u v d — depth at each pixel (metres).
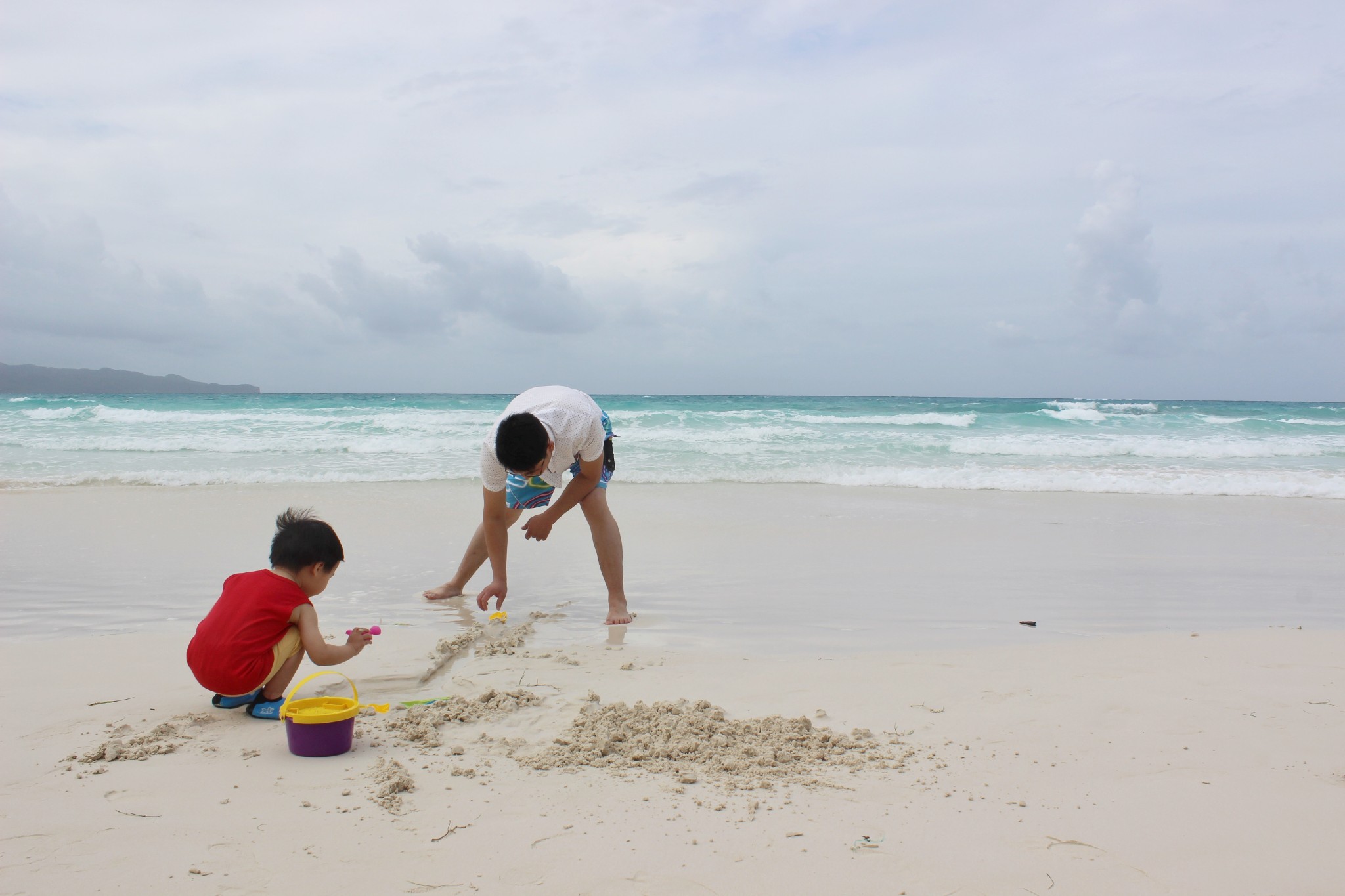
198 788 2.29
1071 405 34.25
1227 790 2.34
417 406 32.31
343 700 2.74
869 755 2.57
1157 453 15.87
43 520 7.88
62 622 4.46
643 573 5.97
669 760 2.53
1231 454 15.80
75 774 2.38
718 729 2.75
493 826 2.07
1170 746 2.67
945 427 21.45
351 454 14.37
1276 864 1.92
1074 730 2.82
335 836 2.01
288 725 2.53
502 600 4.62
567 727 2.83
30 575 5.64
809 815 2.15
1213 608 5.10
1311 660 3.76
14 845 1.95
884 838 2.03
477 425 19.19
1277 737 2.76
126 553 6.43
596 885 1.80
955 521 8.59
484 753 2.60
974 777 2.42
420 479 11.25
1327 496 11.11
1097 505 9.91
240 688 2.86
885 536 7.62
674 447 15.95
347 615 4.69
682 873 1.85
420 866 1.87
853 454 15.26
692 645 4.12
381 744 2.67
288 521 3.18
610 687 3.30
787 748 2.61
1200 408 38.12
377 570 5.96
